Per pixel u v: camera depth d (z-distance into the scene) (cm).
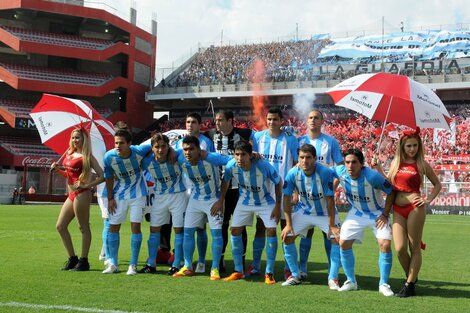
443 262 845
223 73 4456
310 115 724
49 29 4231
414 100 574
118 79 4241
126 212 694
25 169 3381
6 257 806
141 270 693
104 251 799
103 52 4088
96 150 782
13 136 4028
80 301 503
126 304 493
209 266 772
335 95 644
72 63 4341
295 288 597
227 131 742
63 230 701
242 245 670
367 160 2970
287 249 634
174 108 4669
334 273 607
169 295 539
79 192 691
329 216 624
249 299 526
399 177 581
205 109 4534
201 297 531
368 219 603
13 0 3819
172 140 886
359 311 482
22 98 4094
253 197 650
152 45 4681
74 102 785
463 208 2422
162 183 689
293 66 4338
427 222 1856
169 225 799
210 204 668
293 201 666
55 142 779
